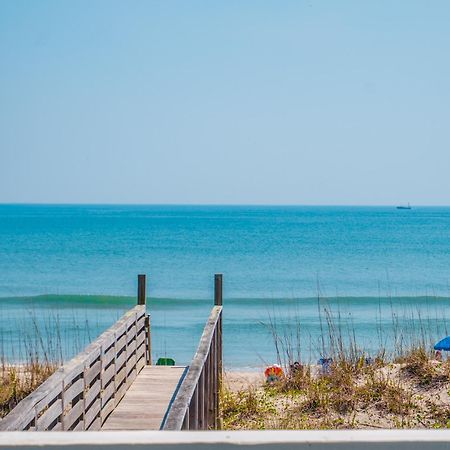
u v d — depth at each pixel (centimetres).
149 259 7819
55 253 8575
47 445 241
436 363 1452
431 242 10844
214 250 9056
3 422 544
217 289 1683
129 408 1192
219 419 1267
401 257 8150
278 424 1237
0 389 1459
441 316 3781
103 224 17712
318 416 1273
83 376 886
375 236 12538
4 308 4241
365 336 3083
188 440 242
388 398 1291
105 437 243
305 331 3322
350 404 1292
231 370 2431
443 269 6881
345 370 1469
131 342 1412
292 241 11000
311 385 1441
